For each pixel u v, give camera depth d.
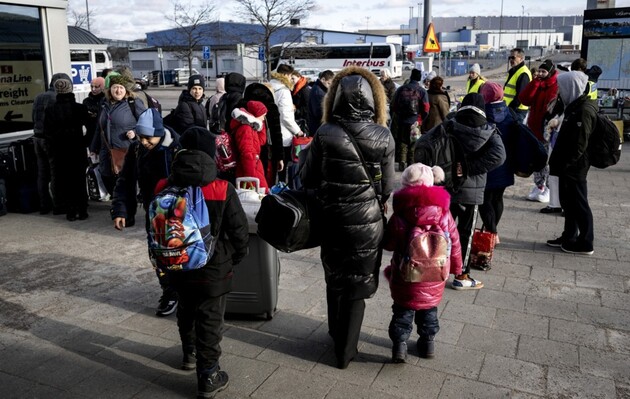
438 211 3.81
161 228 3.35
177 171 3.38
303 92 10.43
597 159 5.96
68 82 7.68
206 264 3.51
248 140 5.27
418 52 64.31
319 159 3.79
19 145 8.30
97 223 7.75
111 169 7.89
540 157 5.52
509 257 6.21
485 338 4.42
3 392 3.77
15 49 8.95
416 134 10.34
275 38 38.34
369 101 3.75
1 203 8.11
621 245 6.57
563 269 5.85
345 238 3.78
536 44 122.25
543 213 7.92
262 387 3.79
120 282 5.67
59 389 3.81
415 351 4.23
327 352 4.24
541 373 3.93
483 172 5.03
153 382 3.89
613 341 4.38
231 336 4.48
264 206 3.83
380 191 3.89
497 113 5.57
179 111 7.91
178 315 3.92
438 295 3.90
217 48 50.88
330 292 4.02
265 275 4.52
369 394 3.70
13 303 5.18
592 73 8.39
